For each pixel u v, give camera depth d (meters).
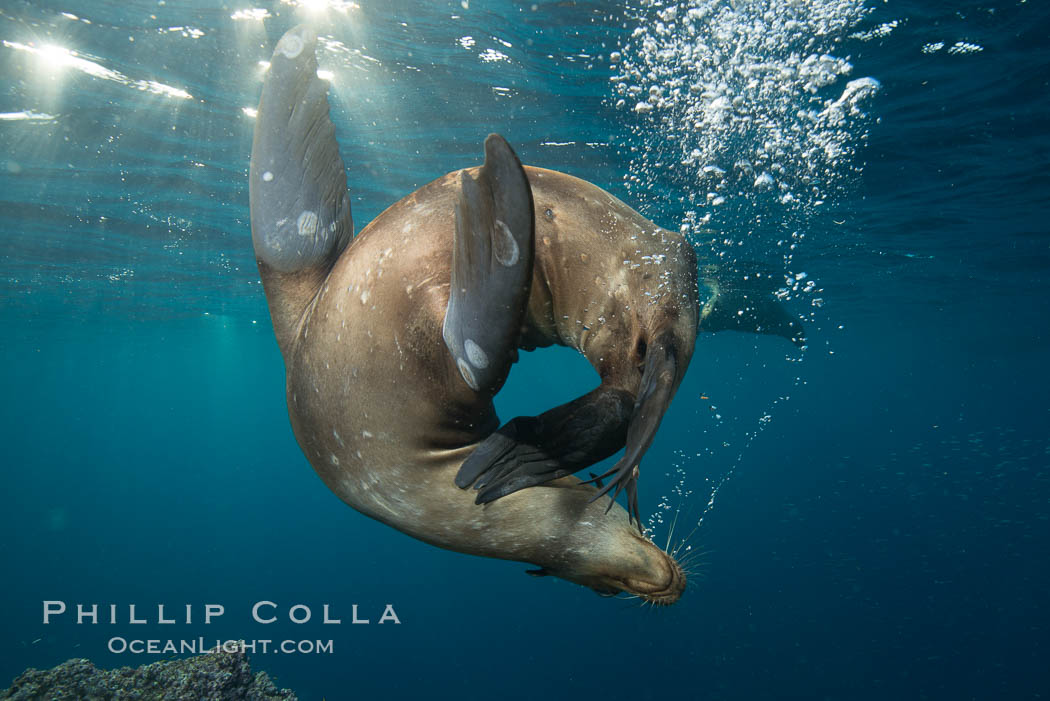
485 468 1.94
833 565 31.17
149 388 65.62
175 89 9.34
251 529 55.25
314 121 2.43
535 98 9.45
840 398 100.00
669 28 6.89
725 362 50.75
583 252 2.38
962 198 13.56
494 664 27.12
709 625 26.47
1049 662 21.33
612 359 2.30
